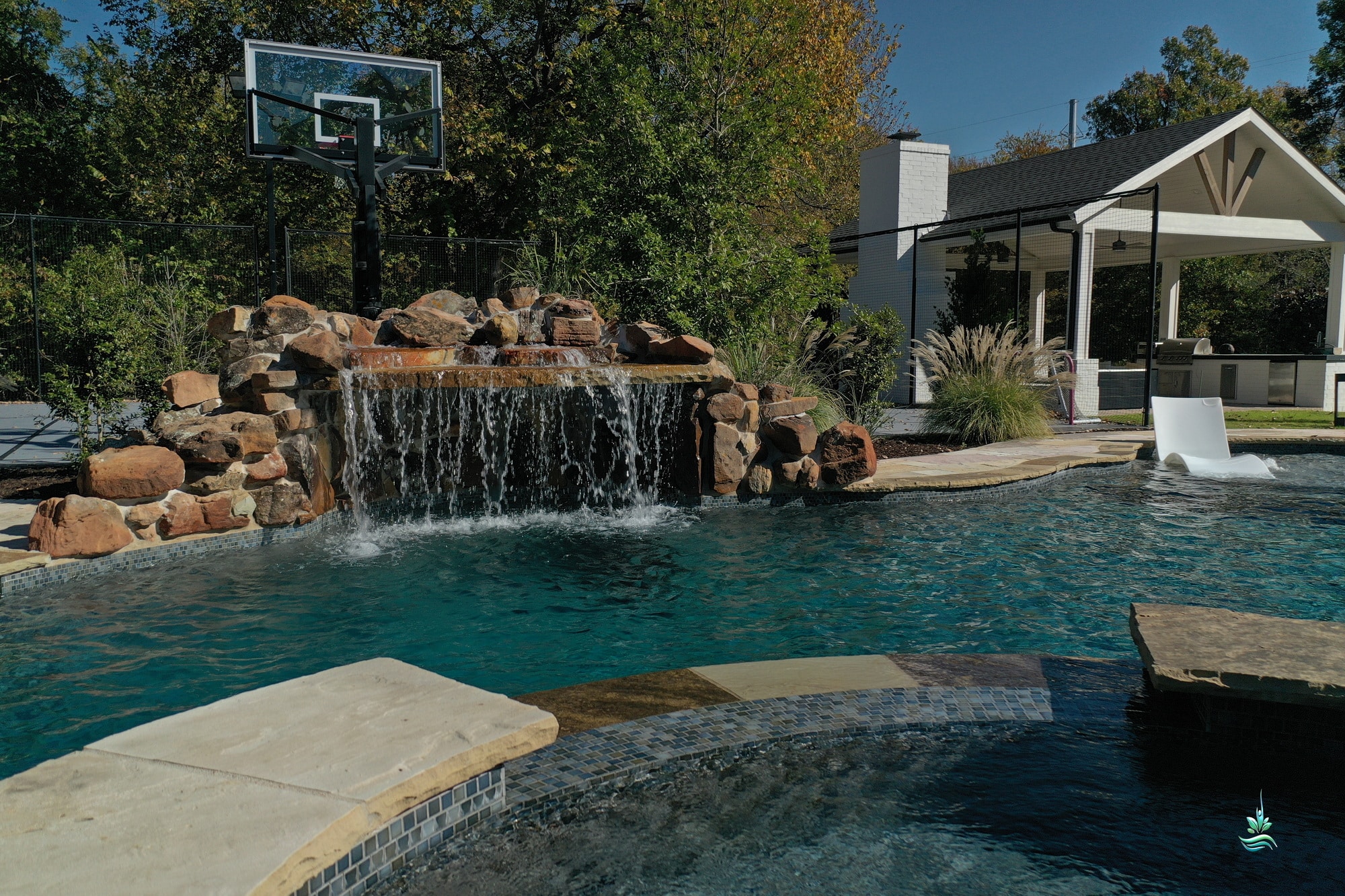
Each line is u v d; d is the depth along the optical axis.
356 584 5.20
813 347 11.39
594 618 4.64
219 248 17.00
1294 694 2.60
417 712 2.37
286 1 18.64
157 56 20.64
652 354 7.89
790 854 2.16
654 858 2.14
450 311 8.48
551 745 2.66
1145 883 2.04
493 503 7.79
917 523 7.01
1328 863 2.12
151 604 4.75
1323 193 17.58
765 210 17.69
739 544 6.29
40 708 3.42
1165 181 18.73
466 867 2.08
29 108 24.88
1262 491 8.44
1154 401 10.65
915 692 3.12
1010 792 2.47
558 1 18.97
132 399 8.38
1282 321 26.34
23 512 6.45
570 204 14.41
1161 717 2.93
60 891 1.58
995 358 12.12
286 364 6.57
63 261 15.69
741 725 2.81
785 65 14.72
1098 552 6.02
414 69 13.30
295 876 1.72
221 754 2.12
